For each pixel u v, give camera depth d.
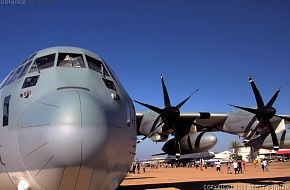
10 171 5.32
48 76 6.12
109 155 5.15
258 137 14.84
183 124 15.61
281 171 37.88
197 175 31.20
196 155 63.66
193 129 15.84
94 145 4.83
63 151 4.66
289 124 15.69
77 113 4.89
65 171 4.74
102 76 6.86
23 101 5.59
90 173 4.93
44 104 5.16
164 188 14.88
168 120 13.05
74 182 4.91
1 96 6.56
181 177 27.34
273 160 89.38
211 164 72.12
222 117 15.23
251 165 64.88
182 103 13.16
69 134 4.70
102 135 4.96
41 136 4.80
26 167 5.00
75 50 7.39
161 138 14.05
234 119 14.88
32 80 6.18
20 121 5.25
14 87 6.32
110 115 5.37
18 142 5.15
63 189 4.96
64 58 7.08
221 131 16.16
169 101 13.30
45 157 4.73
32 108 5.26
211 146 14.97
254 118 14.02
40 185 5.00
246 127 14.35
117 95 6.15
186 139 15.66
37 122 4.94
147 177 27.84
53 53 7.12
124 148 5.70
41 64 6.83
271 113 13.55
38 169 4.86
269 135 14.31
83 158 4.74
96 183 5.17
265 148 14.57
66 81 5.87
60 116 4.83
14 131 5.28
